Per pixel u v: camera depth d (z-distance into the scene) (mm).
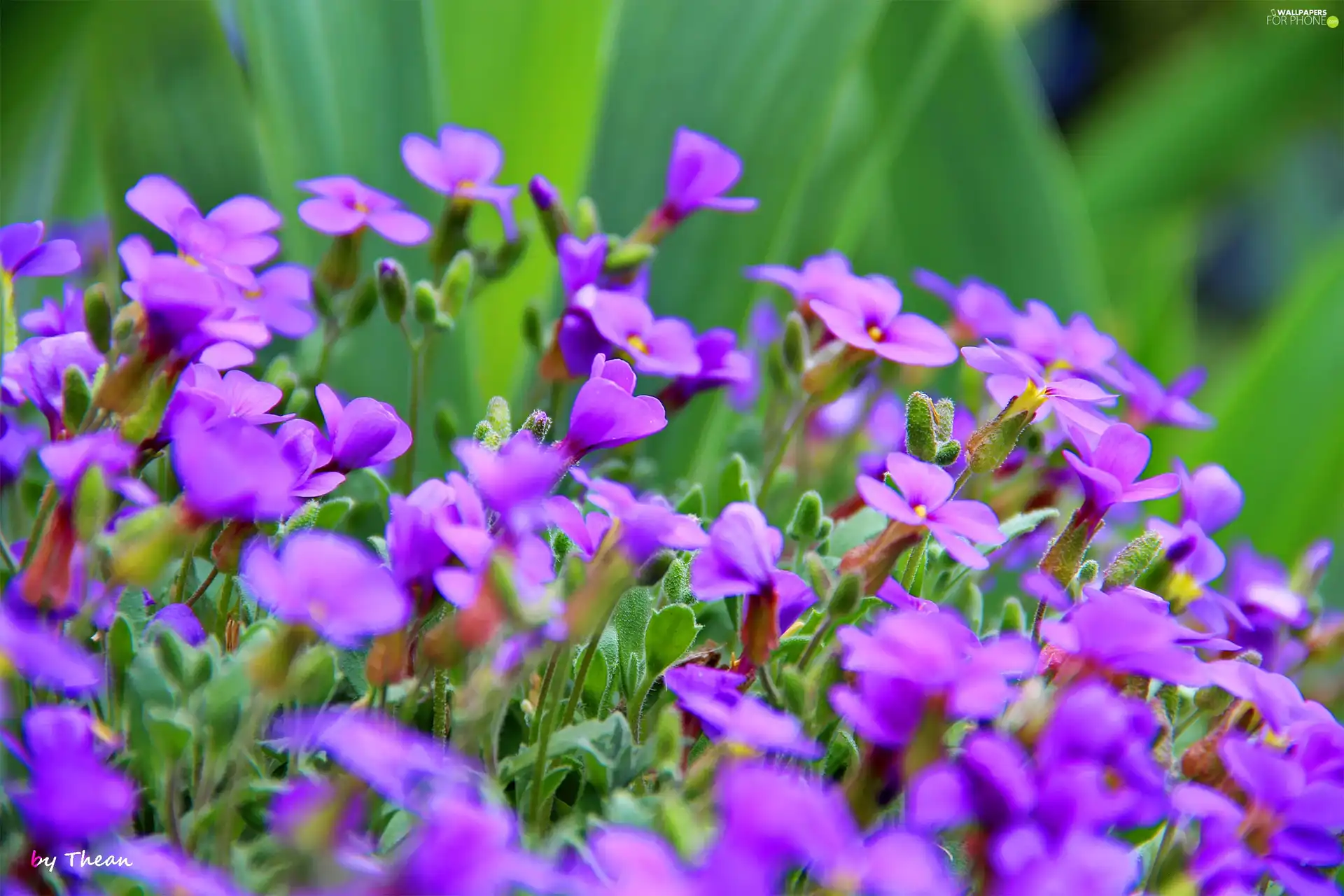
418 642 421
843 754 432
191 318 421
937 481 430
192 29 509
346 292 478
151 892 404
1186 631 419
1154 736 428
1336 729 419
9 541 454
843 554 465
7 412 460
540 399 476
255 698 409
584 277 466
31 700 418
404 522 409
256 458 401
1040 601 441
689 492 458
